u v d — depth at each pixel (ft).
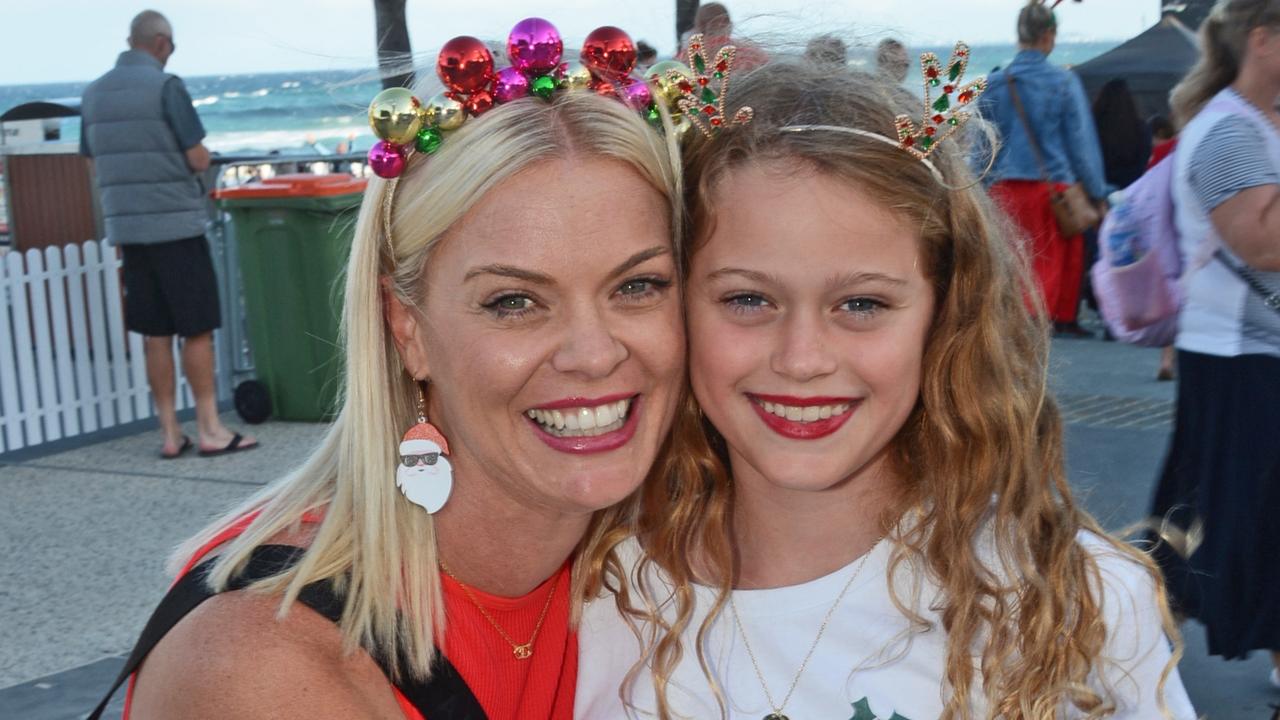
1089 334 28.73
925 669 5.92
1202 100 11.35
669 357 5.57
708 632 6.28
